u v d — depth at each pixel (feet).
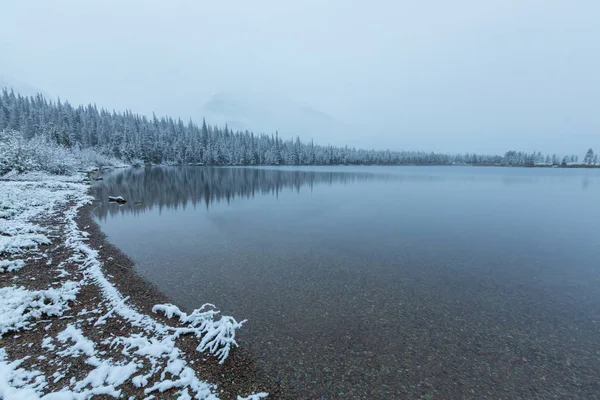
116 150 303.48
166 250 44.55
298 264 40.11
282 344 22.79
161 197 102.12
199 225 61.41
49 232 47.70
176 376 18.08
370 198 110.73
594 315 28.58
